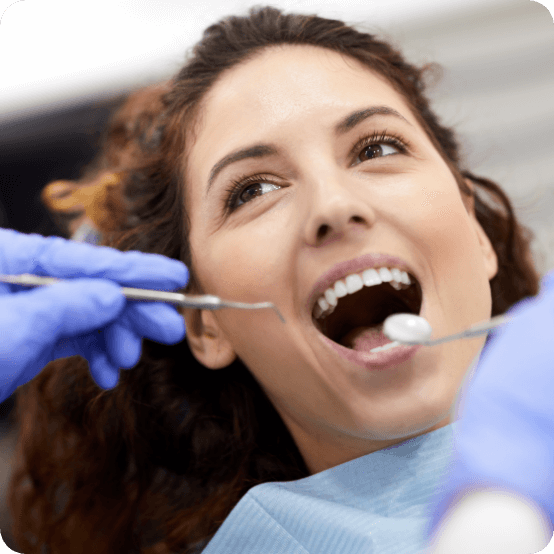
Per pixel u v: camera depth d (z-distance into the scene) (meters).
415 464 1.01
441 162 1.10
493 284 1.47
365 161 1.03
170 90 1.29
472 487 0.48
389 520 0.95
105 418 1.49
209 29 1.22
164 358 1.39
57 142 1.80
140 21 1.69
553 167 1.69
